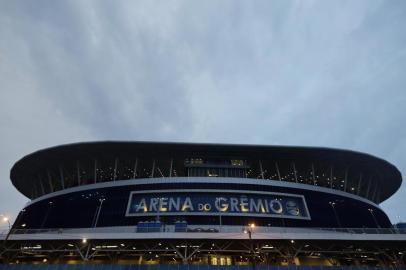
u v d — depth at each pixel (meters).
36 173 84.50
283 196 68.50
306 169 81.88
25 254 56.09
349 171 82.50
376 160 78.50
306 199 69.62
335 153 75.88
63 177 80.25
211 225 62.03
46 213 71.31
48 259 56.88
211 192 66.81
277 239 49.75
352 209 72.56
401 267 47.88
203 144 73.75
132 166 80.25
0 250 52.75
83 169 80.12
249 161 78.88
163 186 67.88
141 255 54.75
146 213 63.88
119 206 66.00
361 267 46.81
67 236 50.88
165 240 50.62
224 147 74.75
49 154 76.12
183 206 64.50
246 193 67.31
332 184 81.56
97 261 55.41
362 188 88.44
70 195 72.00
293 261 51.00
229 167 76.31
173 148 74.69
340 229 60.28
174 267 45.28
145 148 74.44
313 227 65.00
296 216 65.62
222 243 51.41
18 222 73.75
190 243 51.62
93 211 66.69
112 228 62.38
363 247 54.47
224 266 45.47
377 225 73.94
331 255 56.72
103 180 79.31
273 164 80.31
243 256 55.09
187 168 75.81
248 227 55.44
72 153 75.75
